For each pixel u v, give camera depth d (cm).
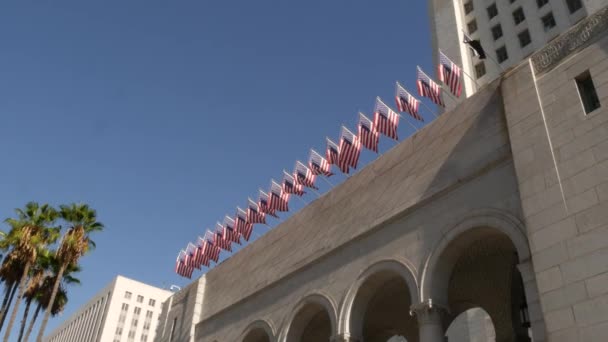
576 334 1484
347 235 2555
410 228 2241
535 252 1678
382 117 2759
